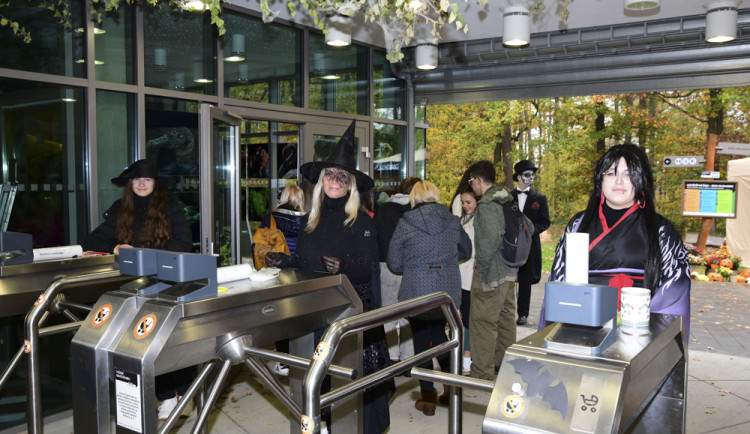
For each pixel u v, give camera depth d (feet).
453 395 7.01
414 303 6.26
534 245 17.93
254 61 16.67
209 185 13.47
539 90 19.90
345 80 19.80
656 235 6.50
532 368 4.33
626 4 13.41
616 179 6.57
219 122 14.47
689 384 13.35
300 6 15.93
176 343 6.15
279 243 12.16
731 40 15.58
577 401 4.04
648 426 6.23
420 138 23.47
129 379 5.98
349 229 9.11
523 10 15.11
